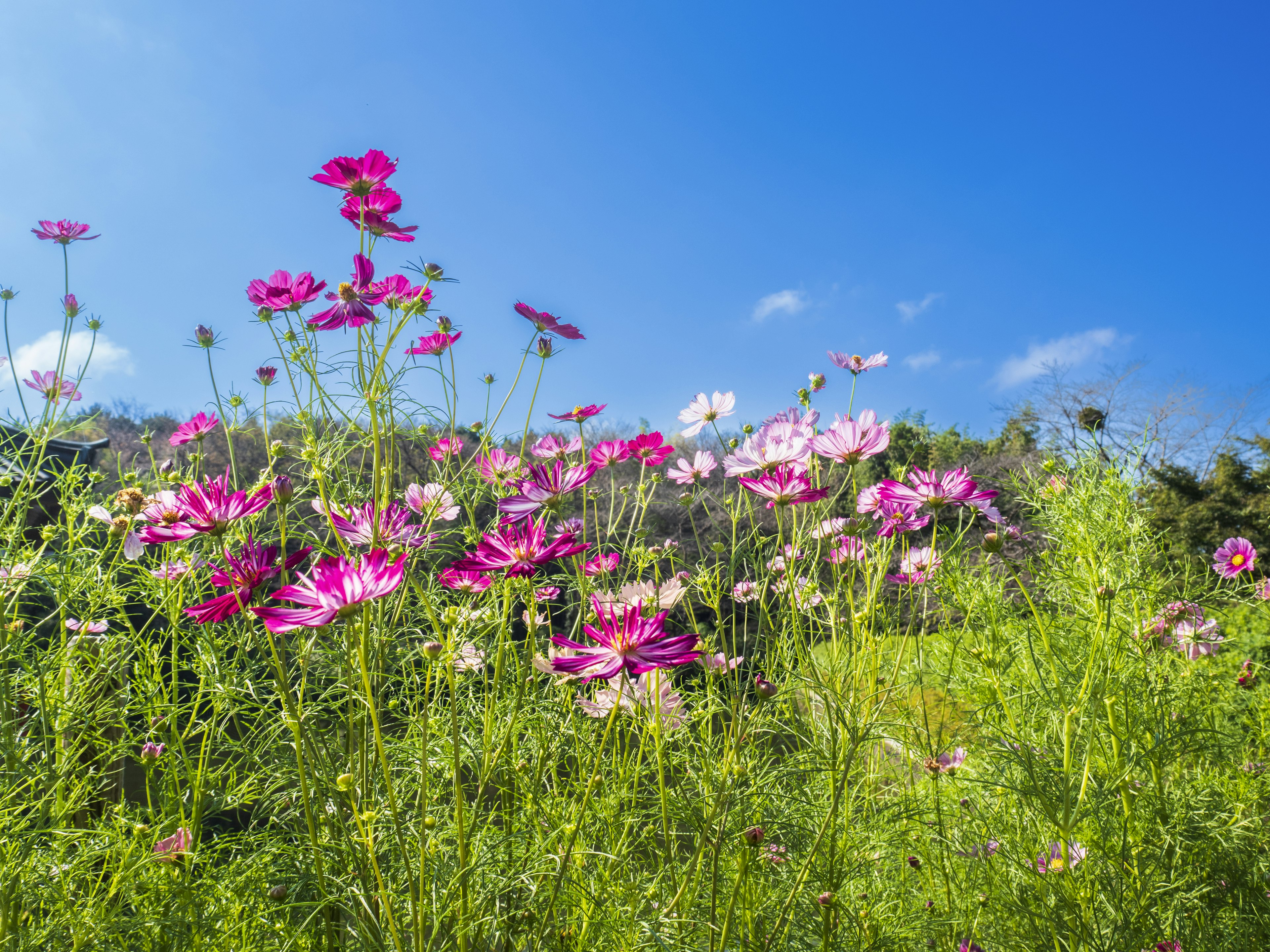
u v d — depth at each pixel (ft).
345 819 4.13
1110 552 5.78
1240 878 5.68
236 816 5.02
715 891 4.18
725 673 5.18
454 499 5.61
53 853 4.21
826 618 6.07
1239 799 6.20
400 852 3.94
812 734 5.34
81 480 5.98
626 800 5.26
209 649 4.50
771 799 4.92
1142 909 5.05
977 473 30.78
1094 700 5.21
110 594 5.08
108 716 4.74
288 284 5.22
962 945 5.53
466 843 3.98
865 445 5.28
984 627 6.42
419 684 5.50
